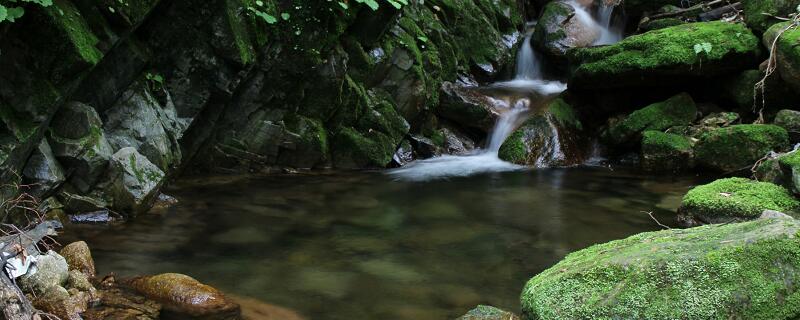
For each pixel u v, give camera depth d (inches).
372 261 197.3
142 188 232.4
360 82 330.0
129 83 245.4
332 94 313.6
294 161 317.4
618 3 485.4
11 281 140.9
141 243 206.2
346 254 203.2
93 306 156.1
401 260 198.7
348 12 304.0
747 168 302.0
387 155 335.9
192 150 290.7
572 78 374.6
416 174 323.9
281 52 290.8
